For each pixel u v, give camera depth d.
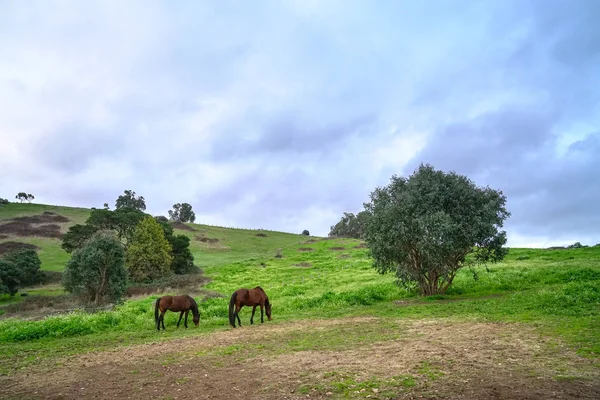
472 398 6.00
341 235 109.19
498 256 21.50
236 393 7.03
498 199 21.56
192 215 130.25
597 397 5.83
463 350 9.23
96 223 61.38
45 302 35.03
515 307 15.44
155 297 29.95
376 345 10.52
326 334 12.88
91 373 9.31
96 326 17.25
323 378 7.54
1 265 44.72
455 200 21.36
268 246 92.94
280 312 20.41
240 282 40.12
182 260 58.19
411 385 6.78
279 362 9.17
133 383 8.18
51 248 73.12
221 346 11.83
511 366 7.62
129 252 51.00
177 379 8.27
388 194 23.20
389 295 23.53
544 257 35.97
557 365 7.50
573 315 12.82
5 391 8.02
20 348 13.55
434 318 14.80
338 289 27.50
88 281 31.38
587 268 24.86
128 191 124.19
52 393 7.76
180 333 15.30
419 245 20.67
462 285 24.39
